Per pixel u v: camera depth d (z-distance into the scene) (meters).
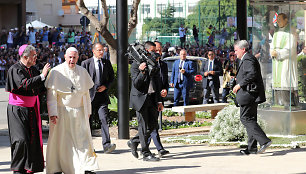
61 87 8.66
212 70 20.09
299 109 13.03
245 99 10.62
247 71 10.53
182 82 18.50
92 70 11.49
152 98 10.12
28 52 8.38
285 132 12.83
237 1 14.62
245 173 8.85
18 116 8.27
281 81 12.93
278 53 12.99
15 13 48.25
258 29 13.45
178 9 43.12
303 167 9.30
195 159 10.41
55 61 34.66
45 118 15.39
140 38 42.66
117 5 13.17
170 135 14.35
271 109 13.08
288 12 12.95
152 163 10.07
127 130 13.35
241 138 12.28
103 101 11.56
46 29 39.75
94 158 8.70
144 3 42.84
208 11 43.91
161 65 11.34
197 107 16.47
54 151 8.76
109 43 18.41
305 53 13.15
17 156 8.30
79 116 8.78
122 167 9.68
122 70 13.26
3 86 33.59
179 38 42.66
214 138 12.66
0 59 34.00
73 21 66.75
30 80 8.14
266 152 10.99
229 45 43.53
